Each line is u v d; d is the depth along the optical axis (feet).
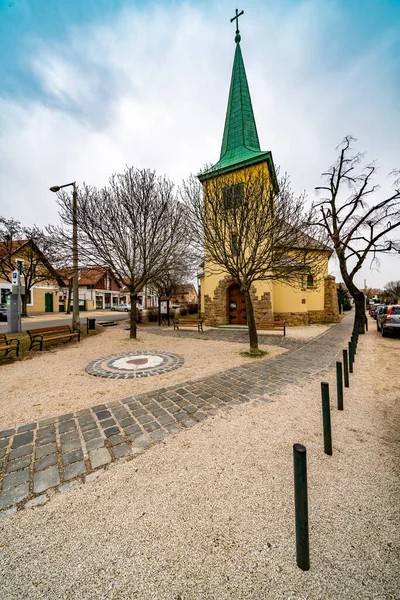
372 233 41.34
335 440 9.93
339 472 8.03
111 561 5.22
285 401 13.62
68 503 6.75
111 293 144.46
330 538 5.75
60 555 5.34
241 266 23.76
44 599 4.51
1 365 21.20
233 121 54.03
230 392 14.88
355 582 4.85
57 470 8.11
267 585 4.79
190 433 10.35
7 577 4.91
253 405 13.10
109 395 14.56
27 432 10.49
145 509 6.55
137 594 4.61
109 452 9.08
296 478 5.17
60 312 102.22
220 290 51.70
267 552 5.42
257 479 7.68
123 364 21.38
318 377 17.72
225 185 23.70
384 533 5.87
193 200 25.16
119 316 84.94
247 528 5.99
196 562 5.20
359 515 6.38
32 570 5.05
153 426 10.92
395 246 40.04
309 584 4.82
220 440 9.84
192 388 15.55
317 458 8.78
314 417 11.83
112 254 33.27
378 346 30.25
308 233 24.86
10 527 6.02
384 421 11.53
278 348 28.17
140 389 15.49
